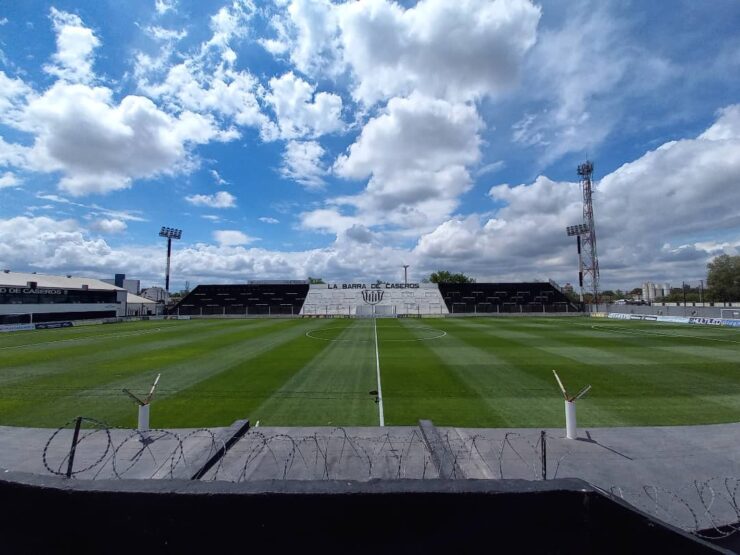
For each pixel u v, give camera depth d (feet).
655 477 25.46
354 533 6.79
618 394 48.21
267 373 61.46
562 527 6.98
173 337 116.47
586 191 257.96
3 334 130.93
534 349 85.92
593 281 256.32
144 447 28.40
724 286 297.94
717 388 51.06
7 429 35.42
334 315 258.57
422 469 26.32
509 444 30.78
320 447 30.19
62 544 7.09
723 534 19.80
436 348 89.25
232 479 24.94
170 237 293.64
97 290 223.10
